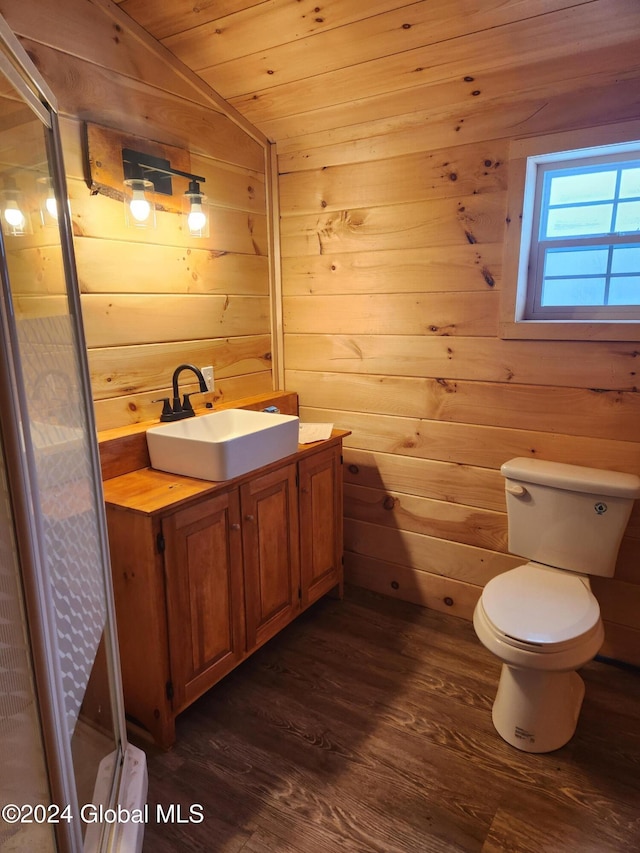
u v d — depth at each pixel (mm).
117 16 1826
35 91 1118
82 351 1326
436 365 2375
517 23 1694
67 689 1082
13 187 970
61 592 1077
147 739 1827
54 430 1103
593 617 1715
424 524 2541
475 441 2346
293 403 2764
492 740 1816
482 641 1735
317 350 2688
